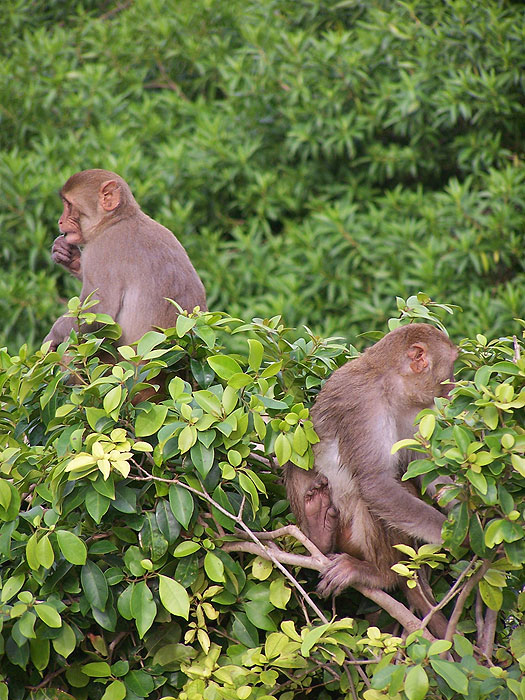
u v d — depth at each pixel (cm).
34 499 686
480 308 1659
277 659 628
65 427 684
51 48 2125
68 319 955
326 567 686
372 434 732
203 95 2188
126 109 2083
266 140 1959
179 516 641
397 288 1717
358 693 648
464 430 605
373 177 1927
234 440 662
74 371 709
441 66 1844
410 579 643
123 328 929
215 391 686
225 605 695
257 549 670
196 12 2141
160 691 695
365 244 1786
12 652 638
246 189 1939
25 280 1825
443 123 1892
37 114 2088
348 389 749
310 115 1902
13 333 1822
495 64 1841
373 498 720
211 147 1898
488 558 619
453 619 640
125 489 657
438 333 764
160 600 670
